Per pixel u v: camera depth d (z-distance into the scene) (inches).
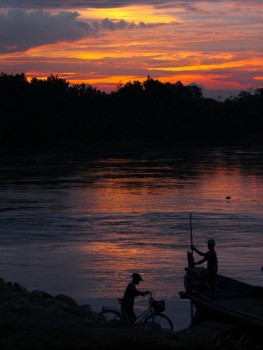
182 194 2583.7
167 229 1732.3
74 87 7618.1
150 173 3592.5
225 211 2080.5
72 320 534.0
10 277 1150.3
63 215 2007.9
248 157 5004.9
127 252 1406.3
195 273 682.8
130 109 7618.1
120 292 1027.3
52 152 5900.6
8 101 6624.0
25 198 2445.9
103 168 3976.4
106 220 1910.7
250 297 674.8
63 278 1137.4
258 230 1701.5
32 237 1612.9
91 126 7007.9
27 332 477.1
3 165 4247.0
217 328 591.2
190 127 7755.9
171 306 922.7
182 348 481.4
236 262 1285.7
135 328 530.0
